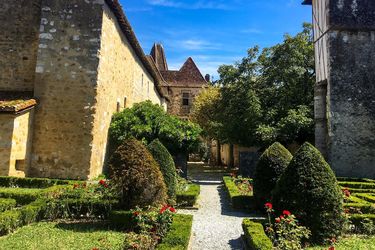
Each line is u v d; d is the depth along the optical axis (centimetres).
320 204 619
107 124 1388
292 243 534
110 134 1420
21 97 1234
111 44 1384
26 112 1168
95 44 1245
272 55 1970
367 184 1212
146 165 722
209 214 910
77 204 757
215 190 1373
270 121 1820
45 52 1248
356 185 1213
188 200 985
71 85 1233
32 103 1184
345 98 1500
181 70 3741
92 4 1264
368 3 1540
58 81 1237
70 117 1219
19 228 668
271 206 638
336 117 1493
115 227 680
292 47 1908
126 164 713
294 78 1891
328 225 617
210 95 2744
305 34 1927
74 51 1245
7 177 1052
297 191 632
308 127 1711
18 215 666
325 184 632
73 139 1209
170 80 3641
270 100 1927
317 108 1622
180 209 968
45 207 752
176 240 547
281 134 1700
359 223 705
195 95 3581
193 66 3775
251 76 1975
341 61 1515
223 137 2131
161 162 931
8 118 1101
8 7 1370
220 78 2066
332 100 1503
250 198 962
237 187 1198
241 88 1961
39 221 734
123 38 1594
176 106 3569
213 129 2484
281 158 904
